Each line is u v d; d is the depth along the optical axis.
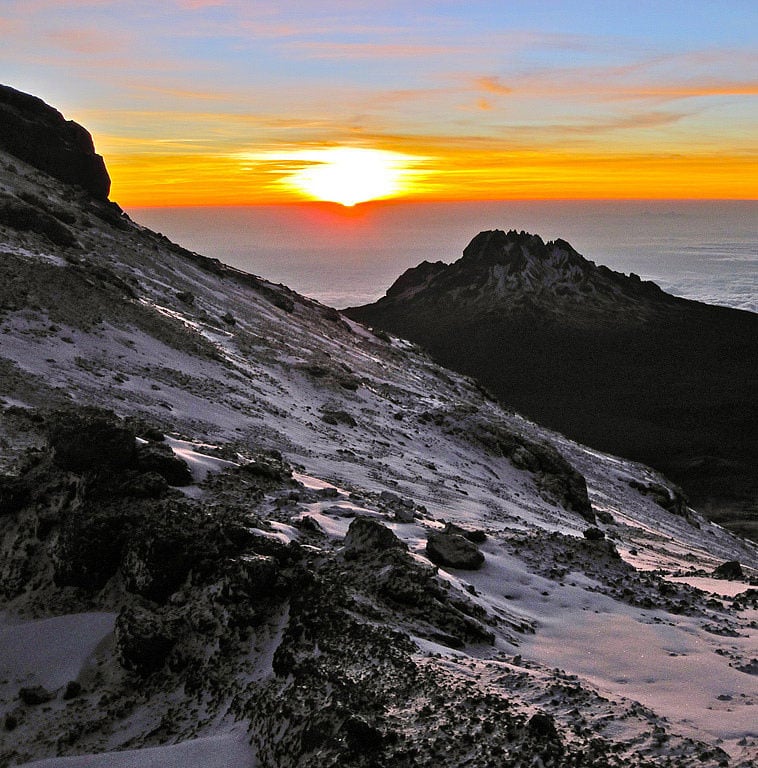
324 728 8.23
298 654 10.24
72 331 36.78
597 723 8.41
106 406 28.00
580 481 46.69
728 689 10.34
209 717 10.26
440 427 48.31
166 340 41.94
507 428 49.91
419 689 8.94
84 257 54.88
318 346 66.44
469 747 7.80
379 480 29.56
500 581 14.68
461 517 25.50
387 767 7.64
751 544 68.56
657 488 65.69
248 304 72.88
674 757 7.63
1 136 74.06
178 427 28.62
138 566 13.42
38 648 12.79
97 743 10.45
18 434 21.64
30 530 15.36
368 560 13.26
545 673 10.23
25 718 11.25
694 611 14.20
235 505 15.91
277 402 40.06
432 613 11.77
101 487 15.24
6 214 52.38
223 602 11.97
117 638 12.27
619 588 15.30
